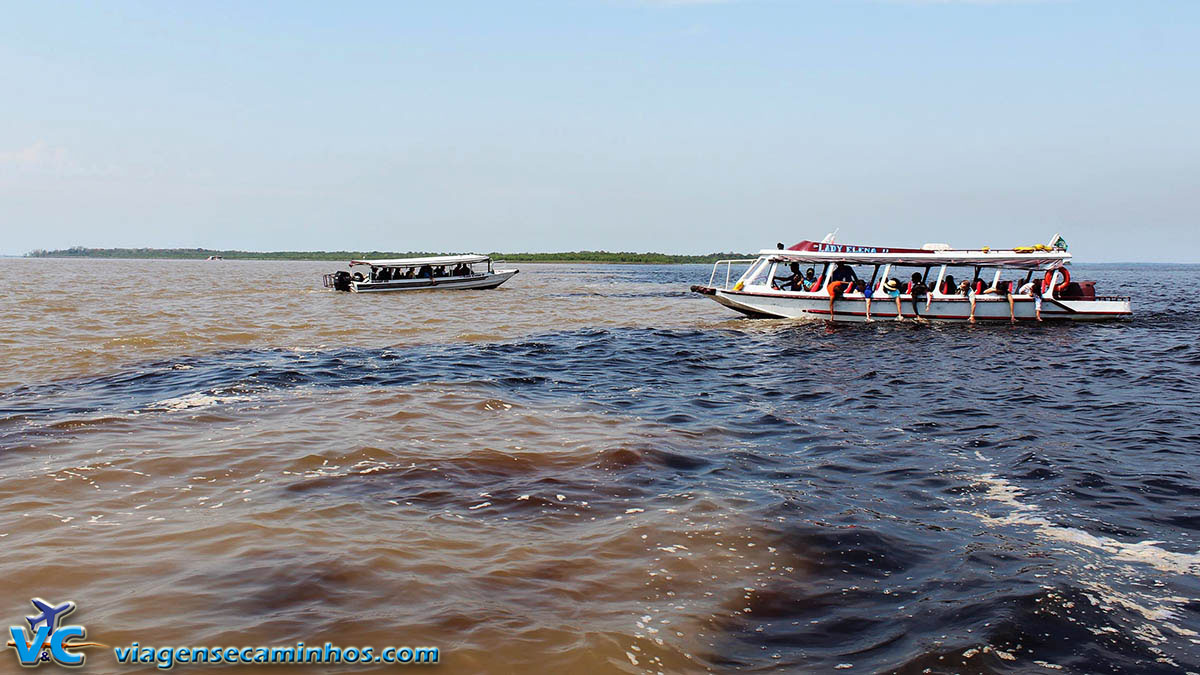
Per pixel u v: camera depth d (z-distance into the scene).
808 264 35.56
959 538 9.09
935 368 22.09
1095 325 33.22
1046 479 11.38
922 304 33.31
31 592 7.27
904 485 11.09
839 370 21.86
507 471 11.29
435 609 7.02
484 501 10.01
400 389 17.39
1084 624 7.02
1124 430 14.45
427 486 10.53
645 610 7.15
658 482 10.93
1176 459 12.47
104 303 43.00
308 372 19.61
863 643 6.68
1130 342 27.98
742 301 34.97
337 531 8.84
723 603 7.35
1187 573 8.20
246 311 38.59
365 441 12.70
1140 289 74.00
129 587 7.38
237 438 12.88
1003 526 9.52
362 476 10.91
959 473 11.67
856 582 7.88
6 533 8.69
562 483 10.77
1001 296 33.75
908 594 7.61
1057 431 14.36
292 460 11.61
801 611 7.26
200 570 7.74
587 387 18.77
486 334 29.44
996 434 14.12
